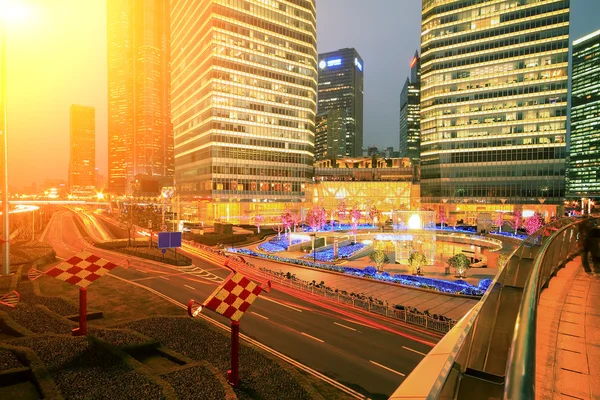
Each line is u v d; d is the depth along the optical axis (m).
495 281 6.39
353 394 17.50
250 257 62.16
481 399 3.70
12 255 48.50
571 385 4.60
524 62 117.38
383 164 161.12
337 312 31.02
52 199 145.75
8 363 15.09
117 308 28.94
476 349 4.64
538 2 114.88
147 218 129.62
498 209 120.75
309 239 81.75
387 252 74.25
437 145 130.50
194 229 100.50
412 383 4.22
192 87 131.12
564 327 6.31
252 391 15.38
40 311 23.75
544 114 115.19
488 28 122.25
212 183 116.50
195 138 129.50
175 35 147.50
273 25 127.62
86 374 14.69
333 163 166.38
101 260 19.41
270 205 127.81
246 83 122.44
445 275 48.53
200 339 20.94
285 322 28.02
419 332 26.50
